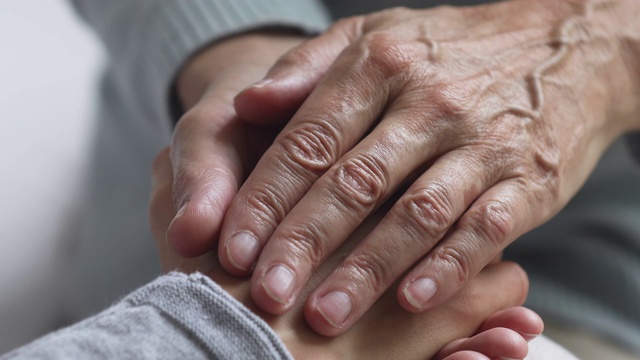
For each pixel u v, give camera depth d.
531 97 0.42
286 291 0.36
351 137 0.39
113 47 0.55
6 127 0.64
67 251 0.63
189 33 0.49
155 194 0.42
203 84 0.47
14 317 0.59
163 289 0.34
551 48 0.45
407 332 0.38
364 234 0.39
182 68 0.49
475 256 0.38
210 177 0.39
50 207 0.62
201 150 0.40
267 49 0.48
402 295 0.37
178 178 0.39
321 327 0.36
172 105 0.50
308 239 0.36
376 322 0.38
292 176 0.38
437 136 0.39
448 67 0.42
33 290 0.60
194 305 0.34
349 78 0.40
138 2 0.52
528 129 0.41
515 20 0.46
